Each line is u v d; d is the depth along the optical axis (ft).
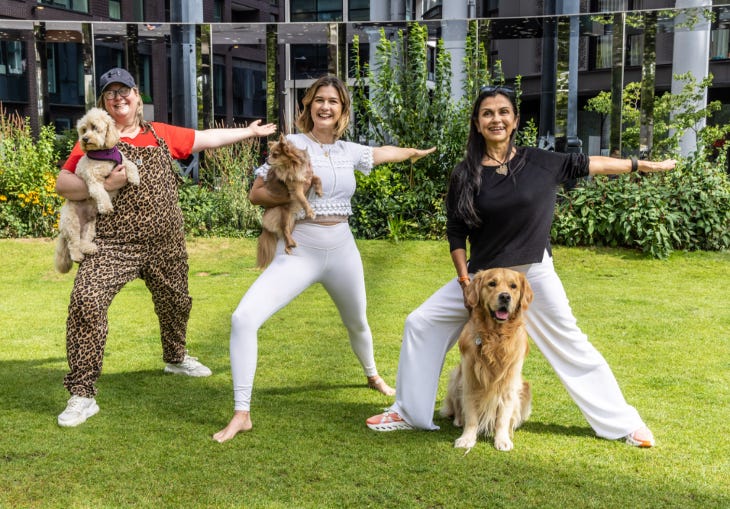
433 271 26.43
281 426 11.78
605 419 11.12
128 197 12.35
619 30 29.99
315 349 16.84
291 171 11.20
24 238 31.14
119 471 9.90
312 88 12.12
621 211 28.84
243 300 11.51
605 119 53.93
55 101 80.28
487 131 10.92
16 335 17.90
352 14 64.54
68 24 32.14
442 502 8.96
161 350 16.69
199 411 12.51
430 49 40.47
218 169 35.91
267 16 107.04
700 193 28.84
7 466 10.05
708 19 29.14
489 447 10.87
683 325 18.69
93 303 11.84
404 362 11.65
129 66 33.22
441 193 32.04
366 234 32.01
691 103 35.70
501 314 10.30
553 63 37.70
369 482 9.56
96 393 12.30
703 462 10.21
